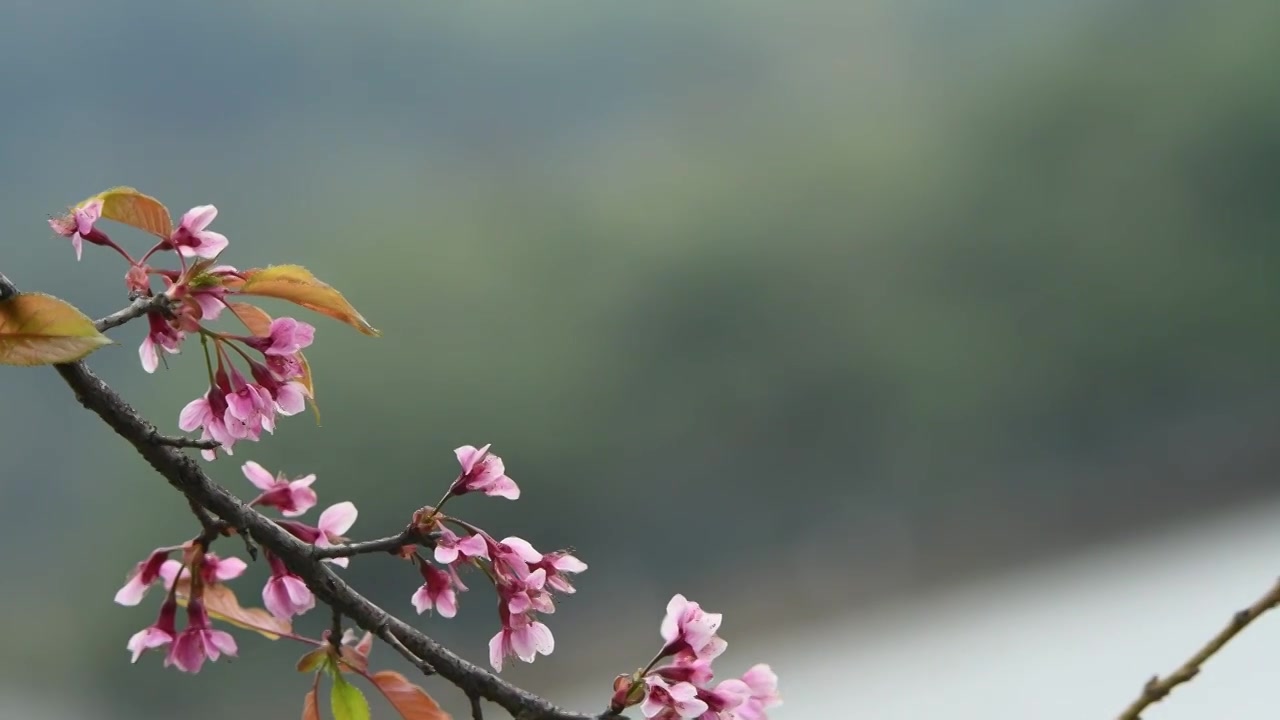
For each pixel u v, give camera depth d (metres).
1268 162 21.55
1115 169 22.34
